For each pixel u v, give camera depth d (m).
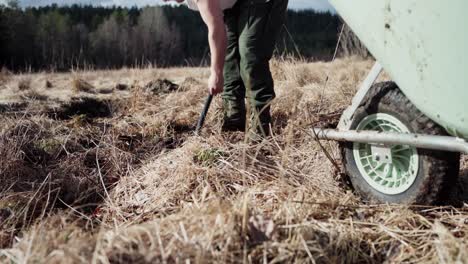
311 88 4.58
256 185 2.36
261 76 3.05
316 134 2.46
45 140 3.42
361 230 1.92
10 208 2.42
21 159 3.02
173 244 1.56
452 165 2.06
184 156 2.86
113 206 2.55
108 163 3.17
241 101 3.43
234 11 3.12
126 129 3.86
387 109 2.20
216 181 2.48
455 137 1.95
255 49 3.00
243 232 1.65
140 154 3.33
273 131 3.37
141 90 5.09
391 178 2.28
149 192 2.67
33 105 4.55
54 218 1.87
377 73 2.25
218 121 3.70
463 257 1.57
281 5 3.05
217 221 1.66
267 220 1.71
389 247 1.83
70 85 6.39
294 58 5.98
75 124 3.91
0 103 4.76
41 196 2.61
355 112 2.34
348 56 8.21
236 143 3.11
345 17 2.10
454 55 1.73
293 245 1.63
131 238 1.60
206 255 1.54
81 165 3.10
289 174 2.58
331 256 1.70
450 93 1.79
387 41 1.93
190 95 4.70
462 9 1.67
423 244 1.82
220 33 2.72
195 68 9.41
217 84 2.88
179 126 3.86
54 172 2.94
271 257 1.62
